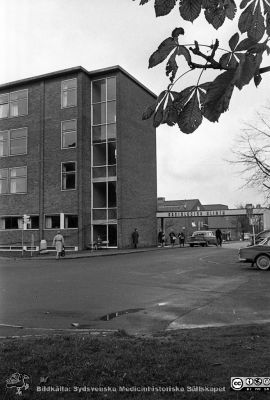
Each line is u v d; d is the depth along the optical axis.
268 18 1.71
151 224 41.38
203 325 8.27
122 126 35.94
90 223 36.16
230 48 1.65
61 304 10.83
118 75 35.75
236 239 94.62
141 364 5.08
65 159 36.12
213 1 1.79
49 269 19.66
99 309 10.16
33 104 38.12
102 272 18.05
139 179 38.91
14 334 7.65
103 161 36.28
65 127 36.41
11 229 38.22
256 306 10.05
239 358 5.29
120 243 35.19
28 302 11.13
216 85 1.62
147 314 9.48
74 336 6.89
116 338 6.81
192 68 1.79
